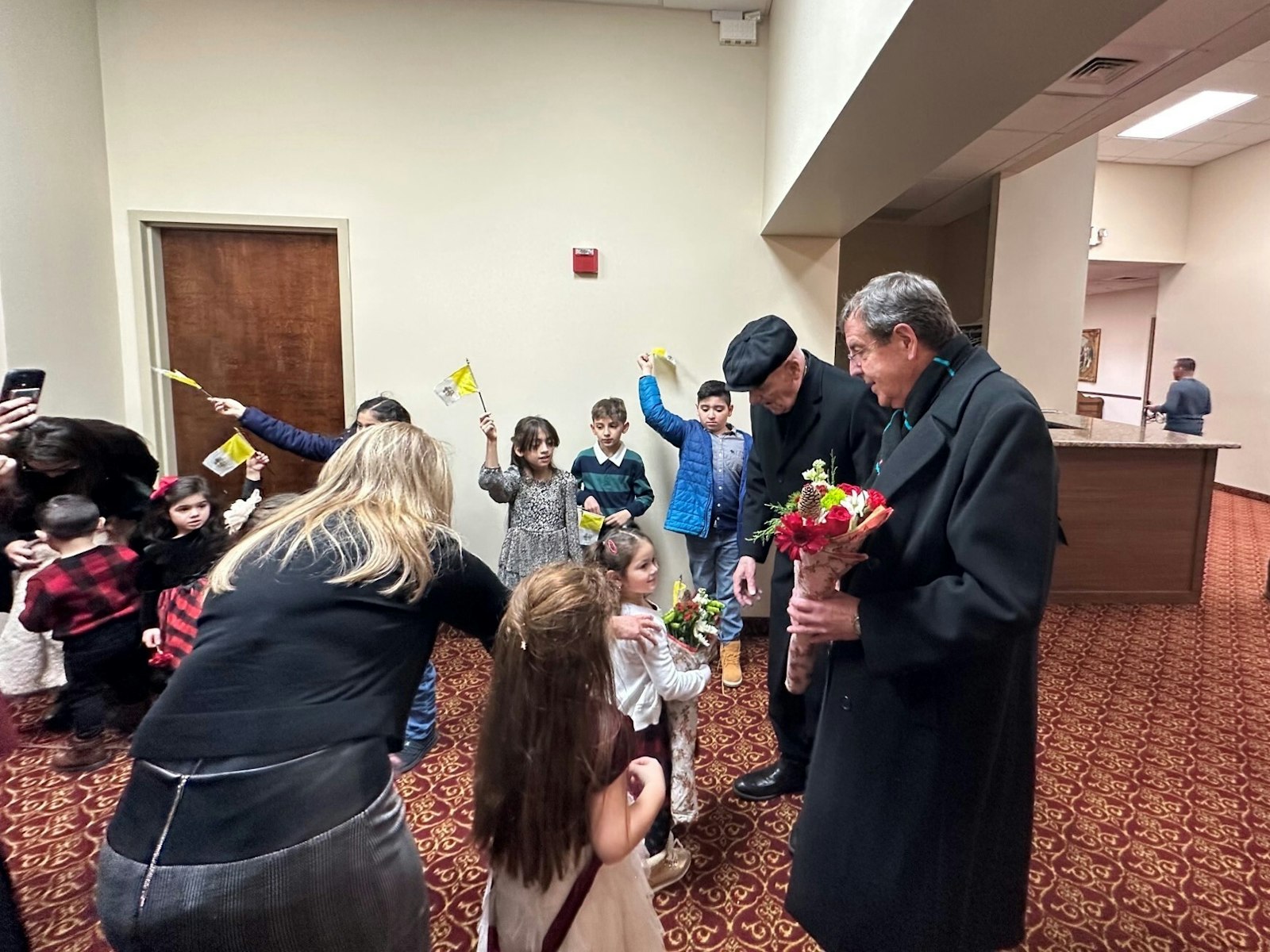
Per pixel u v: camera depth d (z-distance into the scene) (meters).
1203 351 7.21
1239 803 2.06
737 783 2.11
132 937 0.87
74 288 2.70
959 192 4.68
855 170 2.22
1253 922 1.63
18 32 2.42
